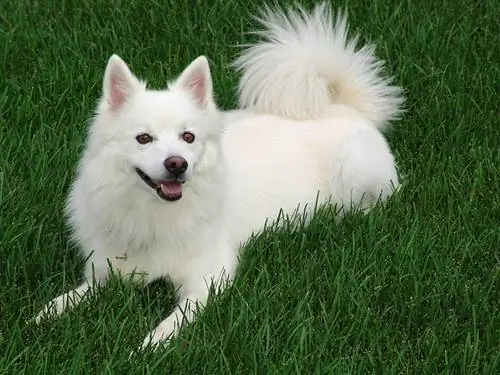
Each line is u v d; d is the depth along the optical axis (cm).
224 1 941
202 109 559
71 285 570
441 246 607
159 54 879
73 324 515
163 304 566
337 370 480
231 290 546
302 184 652
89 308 535
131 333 512
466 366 495
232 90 800
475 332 512
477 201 670
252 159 638
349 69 714
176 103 546
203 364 488
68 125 752
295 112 681
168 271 569
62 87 805
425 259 594
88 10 930
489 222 643
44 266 577
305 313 534
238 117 686
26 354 481
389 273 580
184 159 523
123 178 543
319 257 594
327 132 676
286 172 646
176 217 554
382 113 735
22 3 934
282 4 941
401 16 918
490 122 774
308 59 686
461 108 789
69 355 492
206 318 525
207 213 562
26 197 633
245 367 489
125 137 538
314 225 623
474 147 745
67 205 609
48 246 592
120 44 882
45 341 506
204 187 555
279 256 584
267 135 661
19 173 671
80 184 572
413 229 612
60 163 679
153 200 546
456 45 886
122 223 555
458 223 638
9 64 856
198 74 561
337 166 664
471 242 614
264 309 529
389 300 558
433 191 673
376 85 733
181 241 561
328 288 555
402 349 505
